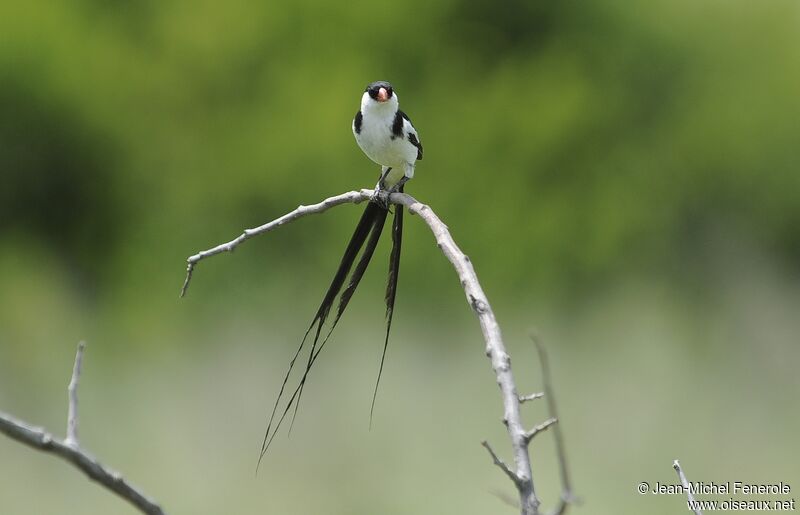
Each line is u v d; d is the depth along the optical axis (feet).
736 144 68.08
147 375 41.93
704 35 71.67
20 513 27.55
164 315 57.47
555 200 65.62
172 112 68.23
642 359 42.32
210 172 65.92
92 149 67.56
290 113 66.33
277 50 69.41
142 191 67.10
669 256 66.03
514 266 62.75
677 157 68.49
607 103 68.90
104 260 66.95
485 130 66.59
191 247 63.36
